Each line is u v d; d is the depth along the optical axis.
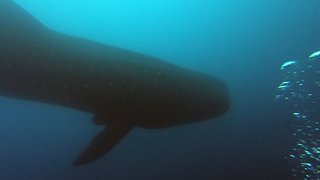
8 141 13.48
